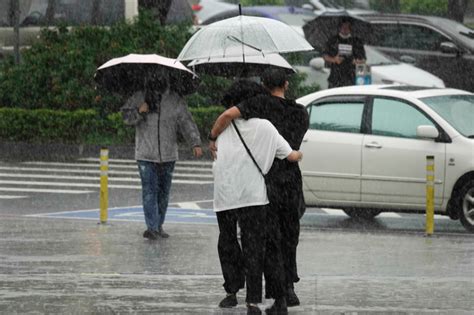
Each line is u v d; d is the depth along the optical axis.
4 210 38.50
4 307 22.42
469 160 33.88
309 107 36.06
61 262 27.59
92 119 56.12
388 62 58.66
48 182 45.62
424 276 26.12
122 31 58.09
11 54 61.91
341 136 35.38
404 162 34.56
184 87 31.02
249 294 21.50
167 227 34.06
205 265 27.30
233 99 22.00
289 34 26.20
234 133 21.61
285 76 22.23
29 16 62.62
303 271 26.78
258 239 21.50
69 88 56.94
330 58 53.38
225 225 22.28
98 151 55.25
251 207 21.48
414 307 22.61
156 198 31.20
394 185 34.72
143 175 31.03
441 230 34.88
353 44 53.22
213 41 25.83
